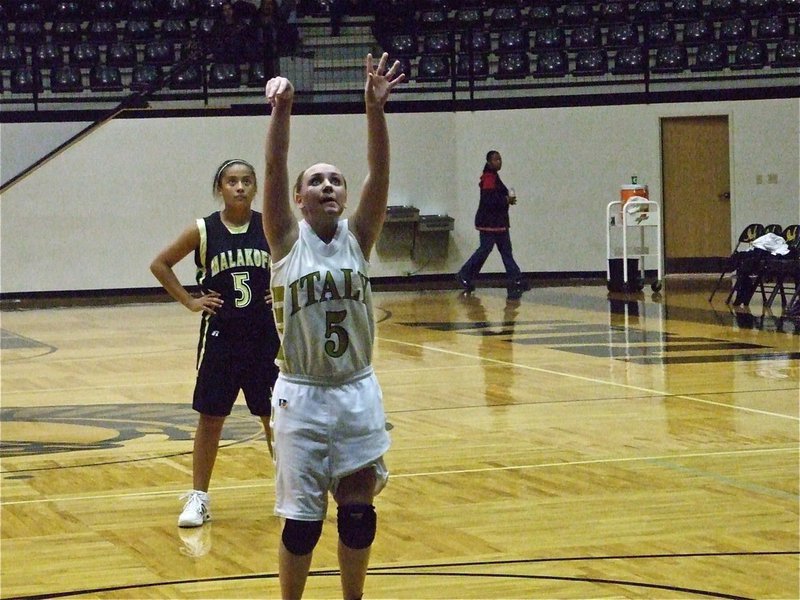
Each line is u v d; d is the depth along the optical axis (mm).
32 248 21344
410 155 22438
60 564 5258
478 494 6465
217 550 5469
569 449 7688
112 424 9086
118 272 21672
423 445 7914
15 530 5906
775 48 22578
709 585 4730
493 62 23375
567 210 22609
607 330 14406
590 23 23078
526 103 22484
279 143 4148
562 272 22672
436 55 22750
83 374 11930
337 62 22766
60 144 20406
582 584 4785
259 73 22078
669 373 10922
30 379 11633
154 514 6215
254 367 6090
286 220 4168
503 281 22438
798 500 6203
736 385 10156
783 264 15906
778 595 4586
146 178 21656
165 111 21609
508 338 13836
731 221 22312
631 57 22391
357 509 4121
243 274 6070
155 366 12461
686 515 5914
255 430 8734
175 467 7449
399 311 17266
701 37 22438
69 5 22719
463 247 22719
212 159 21828
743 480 6688
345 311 4105
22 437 8586
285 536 4109
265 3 22125
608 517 5902
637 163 22422
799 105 22016
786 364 11336
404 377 11016
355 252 4172
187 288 21875
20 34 22172
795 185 22156
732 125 22172
